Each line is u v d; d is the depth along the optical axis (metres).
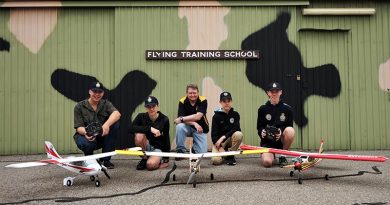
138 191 4.20
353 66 7.05
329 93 7.01
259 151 4.81
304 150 6.91
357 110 7.01
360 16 7.02
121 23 6.88
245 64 6.96
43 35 6.86
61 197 3.97
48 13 6.88
